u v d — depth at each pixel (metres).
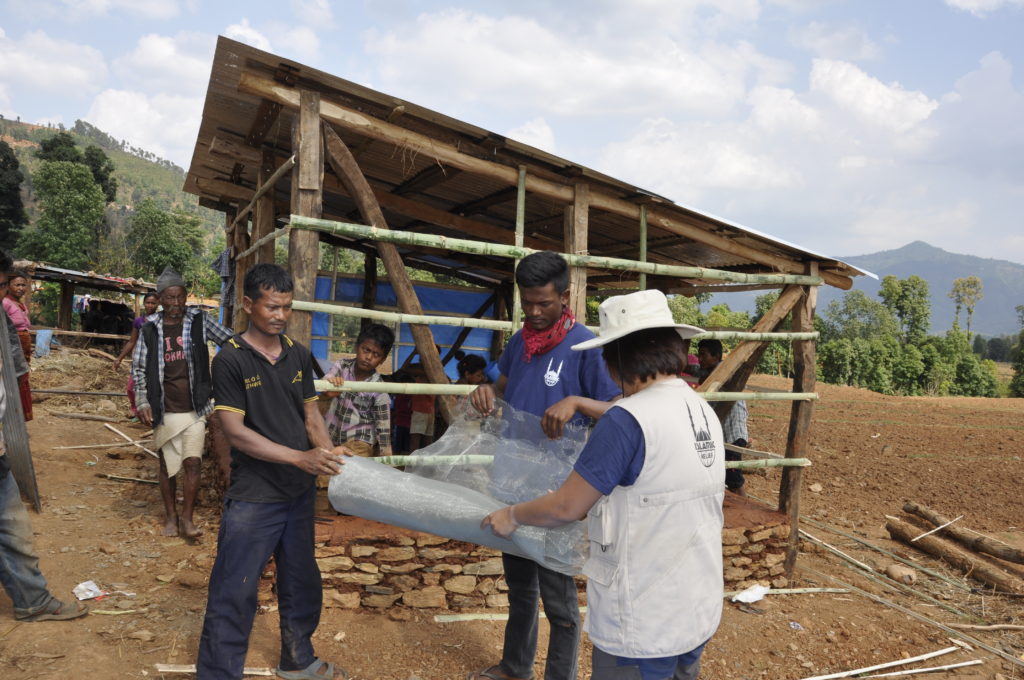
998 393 72.12
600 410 2.64
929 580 5.61
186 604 3.83
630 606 1.98
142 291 20.27
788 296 5.36
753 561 4.93
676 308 37.09
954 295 147.38
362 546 3.96
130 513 5.39
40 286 42.03
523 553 2.48
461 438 3.13
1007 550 5.81
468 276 11.45
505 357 3.27
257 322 2.80
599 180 4.71
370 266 10.38
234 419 2.69
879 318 72.06
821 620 4.51
